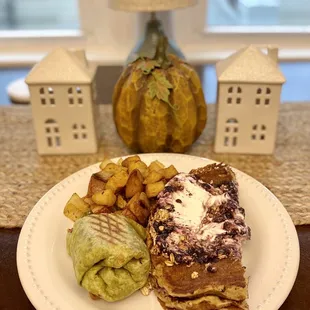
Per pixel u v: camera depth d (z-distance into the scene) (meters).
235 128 0.95
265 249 0.68
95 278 0.59
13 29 1.72
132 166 0.80
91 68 0.96
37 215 0.74
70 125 0.95
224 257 0.60
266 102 0.92
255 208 0.76
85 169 0.85
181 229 0.64
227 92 0.90
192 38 1.67
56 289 0.61
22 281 0.62
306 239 0.75
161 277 0.59
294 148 1.00
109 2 1.12
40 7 1.71
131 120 0.90
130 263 0.60
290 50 1.68
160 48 0.98
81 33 1.66
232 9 1.68
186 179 0.72
